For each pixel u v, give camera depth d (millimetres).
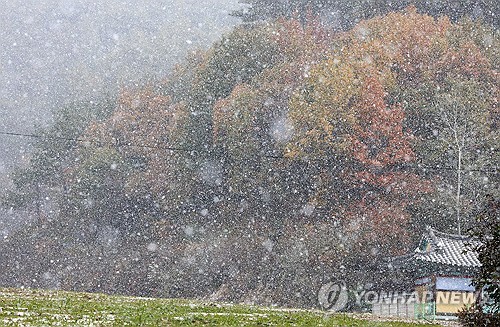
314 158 49438
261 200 52625
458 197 40500
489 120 47688
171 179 60594
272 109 54469
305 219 49469
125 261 57250
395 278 33562
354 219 45469
